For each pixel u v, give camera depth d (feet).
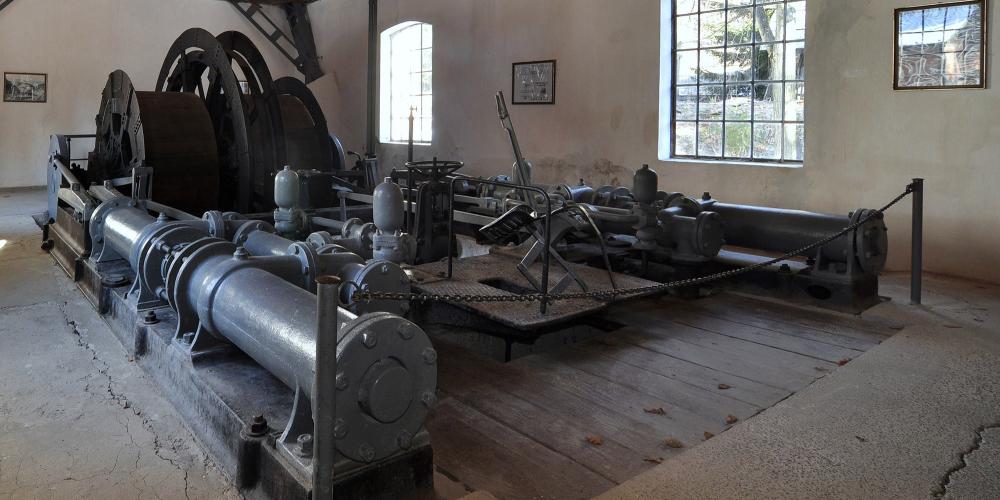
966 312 13.30
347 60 37.29
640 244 14.83
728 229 15.42
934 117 16.88
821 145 18.99
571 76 25.64
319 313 5.04
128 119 19.42
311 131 22.75
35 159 34.04
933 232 17.17
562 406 8.74
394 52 35.45
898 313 13.25
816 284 13.92
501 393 9.16
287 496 5.92
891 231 17.85
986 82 15.98
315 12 38.93
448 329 12.93
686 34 22.63
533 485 6.83
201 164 19.20
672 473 6.97
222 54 20.01
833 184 18.89
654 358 10.57
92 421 8.23
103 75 35.27
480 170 30.17
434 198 14.94
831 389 9.25
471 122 30.25
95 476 6.93
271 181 20.20
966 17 16.11
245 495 6.45
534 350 12.22
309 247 8.83
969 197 16.51
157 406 8.66
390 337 5.75
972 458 7.27
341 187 20.77
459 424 8.20
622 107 24.07
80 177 20.59
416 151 33.35
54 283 14.92
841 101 18.47
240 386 7.64
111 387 9.27
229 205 21.84
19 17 32.83
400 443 5.93
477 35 29.37
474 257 14.94
